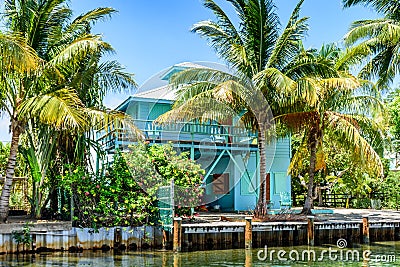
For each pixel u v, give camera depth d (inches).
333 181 1045.2
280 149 880.9
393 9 792.3
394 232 692.1
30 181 705.0
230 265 473.1
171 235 571.2
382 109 711.1
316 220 663.1
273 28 679.7
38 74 538.9
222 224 585.0
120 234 567.2
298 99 661.3
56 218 617.0
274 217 656.4
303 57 685.9
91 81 613.3
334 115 702.5
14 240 522.3
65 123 491.8
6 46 459.8
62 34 598.9
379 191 1124.5
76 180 563.2
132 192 578.9
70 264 463.2
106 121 554.9
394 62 802.2
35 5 563.2
